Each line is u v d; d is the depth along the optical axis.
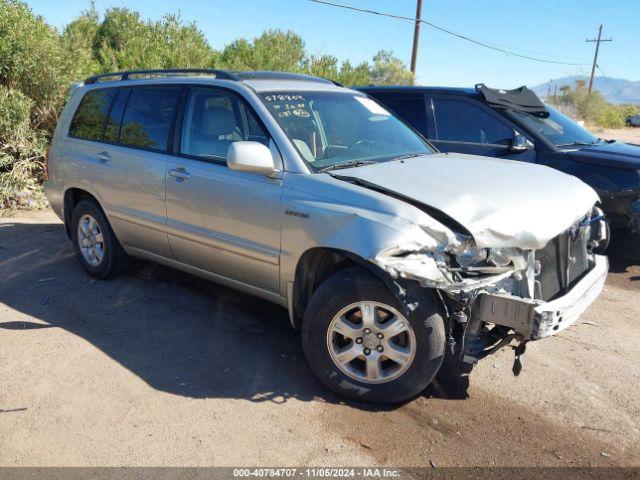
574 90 52.53
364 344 3.56
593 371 4.09
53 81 10.20
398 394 3.54
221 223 4.33
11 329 4.62
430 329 3.37
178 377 3.94
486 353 3.43
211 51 16.17
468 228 3.30
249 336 4.59
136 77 5.97
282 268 3.96
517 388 3.85
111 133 5.44
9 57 9.85
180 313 5.01
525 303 3.20
